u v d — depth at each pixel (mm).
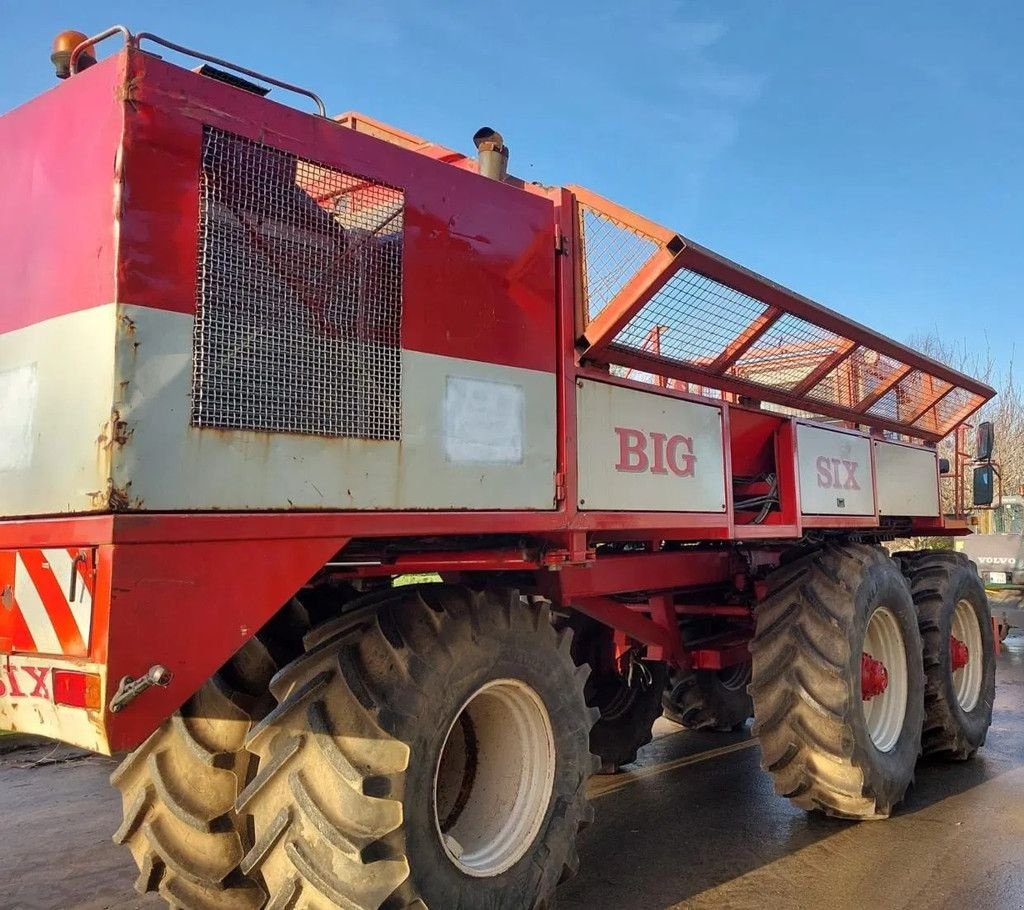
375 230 2713
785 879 3834
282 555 2338
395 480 2668
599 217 3439
